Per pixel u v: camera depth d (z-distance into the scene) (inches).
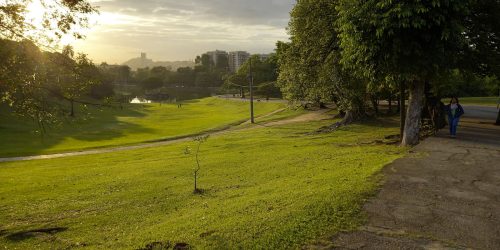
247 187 510.6
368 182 367.9
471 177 381.1
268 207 335.3
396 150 595.8
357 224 268.1
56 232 396.5
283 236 254.5
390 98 1560.0
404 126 693.9
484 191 337.1
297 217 286.7
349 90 1159.6
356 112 1332.4
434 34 548.7
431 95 936.9
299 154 755.4
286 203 336.5
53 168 928.3
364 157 567.8
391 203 307.3
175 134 1792.6
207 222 323.6
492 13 731.4
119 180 674.2
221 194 484.7
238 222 298.0
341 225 267.0
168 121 2642.7
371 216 281.4
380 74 634.8
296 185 425.7
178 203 473.1
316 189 373.4
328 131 1206.9
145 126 2290.8
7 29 394.9
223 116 2800.2
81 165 960.3
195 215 370.3
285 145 965.2
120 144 1472.7
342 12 604.7
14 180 760.3
